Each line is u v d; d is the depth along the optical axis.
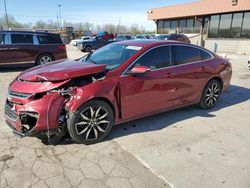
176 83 4.54
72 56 16.84
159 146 3.69
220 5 22.95
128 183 2.82
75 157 3.31
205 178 2.96
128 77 3.87
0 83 7.57
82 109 3.47
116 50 4.47
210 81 5.28
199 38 28.00
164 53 4.43
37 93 3.28
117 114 3.88
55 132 3.40
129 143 3.75
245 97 6.60
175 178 2.94
